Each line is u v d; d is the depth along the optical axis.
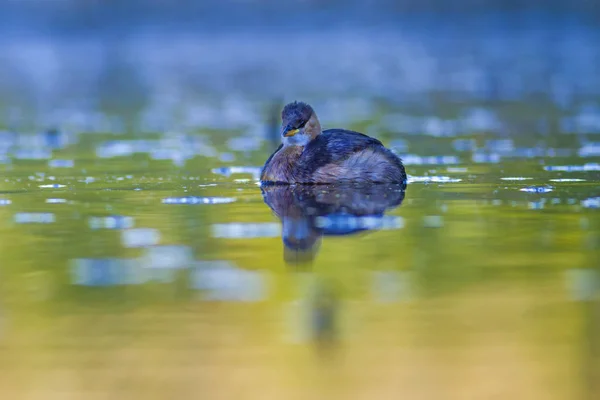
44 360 8.73
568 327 9.26
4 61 47.62
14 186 16.20
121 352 8.87
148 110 30.17
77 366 8.62
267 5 58.69
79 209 14.19
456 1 60.22
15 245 12.10
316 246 11.93
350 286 10.43
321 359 8.67
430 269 10.94
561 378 8.33
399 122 25.80
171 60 47.72
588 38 52.72
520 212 13.53
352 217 13.34
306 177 15.77
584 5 58.59
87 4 56.16
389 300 10.02
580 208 13.74
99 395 8.08
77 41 54.47
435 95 33.34
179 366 8.62
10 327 9.41
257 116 28.11
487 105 29.81
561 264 10.99
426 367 8.48
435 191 15.20
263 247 11.88
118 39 55.62
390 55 49.09
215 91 35.84
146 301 10.09
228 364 8.62
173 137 23.45
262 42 54.97
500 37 55.31
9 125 26.38
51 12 55.69
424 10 60.53
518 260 11.19
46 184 16.39
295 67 44.53
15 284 10.60
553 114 26.78
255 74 41.78
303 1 58.69
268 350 8.94
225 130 24.86
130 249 11.86
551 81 36.69
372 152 15.79
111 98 34.09
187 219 13.40
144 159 19.53
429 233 12.45
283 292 10.25
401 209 13.84
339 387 8.23
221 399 8.00
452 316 9.57
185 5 57.19
